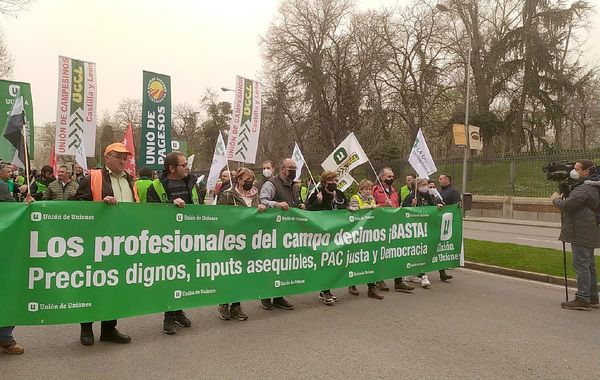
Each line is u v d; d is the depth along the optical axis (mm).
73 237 4719
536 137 39781
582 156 22797
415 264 7898
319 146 41250
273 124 40531
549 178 7324
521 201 25281
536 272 8914
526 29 36781
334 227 6773
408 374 4336
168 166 5438
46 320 4605
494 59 37656
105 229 4875
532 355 4859
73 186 9875
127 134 10758
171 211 5270
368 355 4797
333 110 41375
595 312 6578
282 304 6590
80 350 4824
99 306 4848
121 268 4973
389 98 40656
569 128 59375
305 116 40438
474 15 38469
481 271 9633
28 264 4531
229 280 5754
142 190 5945
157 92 8742
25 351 4781
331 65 40531
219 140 9453
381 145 37312
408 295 7473
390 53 38594
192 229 5434
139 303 5082
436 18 38000
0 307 4426
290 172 6754
